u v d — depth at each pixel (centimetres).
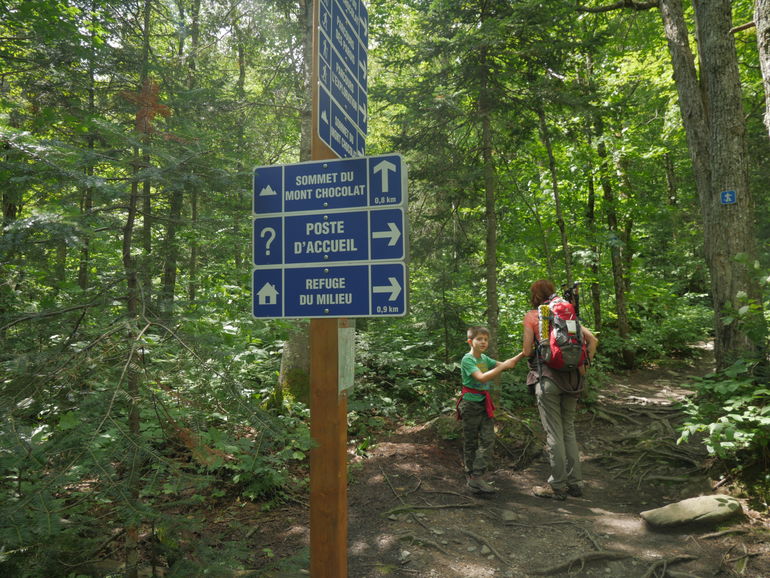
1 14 509
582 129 888
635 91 1200
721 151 519
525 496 468
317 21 236
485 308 850
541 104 711
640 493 475
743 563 323
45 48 367
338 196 249
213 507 407
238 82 925
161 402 211
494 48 697
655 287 1265
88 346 213
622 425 690
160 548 247
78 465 179
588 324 1253
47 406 200
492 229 719
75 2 551
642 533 376
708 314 1398
